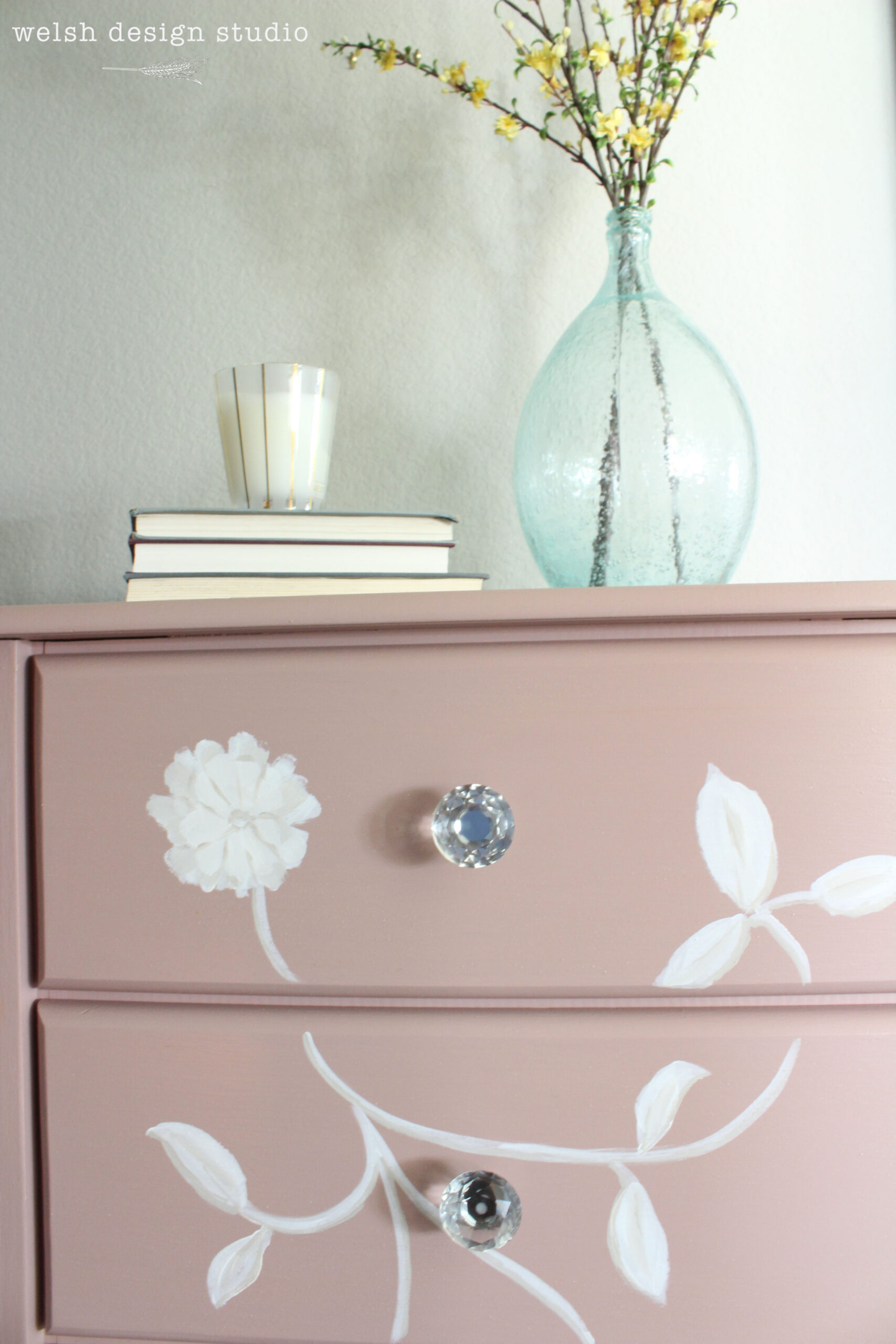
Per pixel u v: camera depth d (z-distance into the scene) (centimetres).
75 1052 42
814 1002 40
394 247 85
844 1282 39
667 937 39
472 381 84
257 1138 41
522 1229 40
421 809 40
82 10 88
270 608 40
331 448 78
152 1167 41
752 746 39
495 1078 40
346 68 85
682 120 82
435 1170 40
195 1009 42
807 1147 39
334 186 85
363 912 41
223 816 41
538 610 39
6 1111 42
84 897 42
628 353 58
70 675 42
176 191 86
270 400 63
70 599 86
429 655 40
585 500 58
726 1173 39
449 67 83
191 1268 41
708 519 58
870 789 39
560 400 60
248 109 86
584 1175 39
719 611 39
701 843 39
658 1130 39
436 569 54
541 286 83
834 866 39
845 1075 39
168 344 86
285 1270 41
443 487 84
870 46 81
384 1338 40
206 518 52
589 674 40
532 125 68
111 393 86
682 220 82
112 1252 41
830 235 81
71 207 87
